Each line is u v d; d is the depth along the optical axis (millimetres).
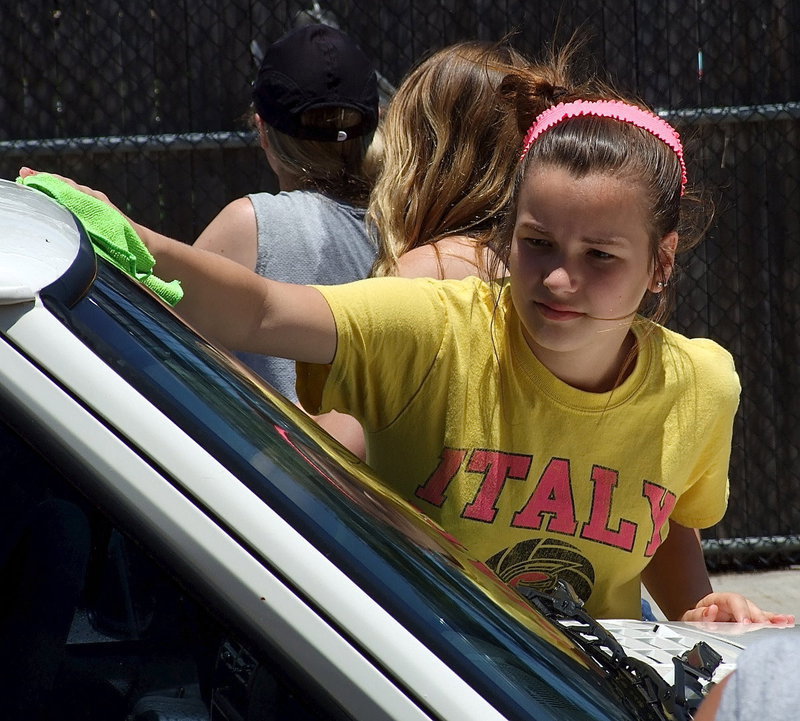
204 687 4438
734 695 4141
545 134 7352
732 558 23672
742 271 23062
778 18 22828
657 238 7316
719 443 8242
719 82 22906
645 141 7297
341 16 22484
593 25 22594
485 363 7531
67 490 4461
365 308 7336
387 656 4379
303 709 4340
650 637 7406
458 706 4363
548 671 5254
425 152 9711
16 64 22531
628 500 7828
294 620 4363
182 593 4445
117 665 4543
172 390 4840
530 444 7586
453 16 22562
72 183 6820
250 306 7176
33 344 4461
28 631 4598
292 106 12023
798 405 23266
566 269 7062
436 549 5949
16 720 4633
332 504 5156
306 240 11781
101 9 22453
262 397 6059
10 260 4719
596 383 7633
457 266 9133
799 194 23031
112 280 5609
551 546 7816
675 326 23125
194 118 22781
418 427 7621
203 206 22969
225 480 4480
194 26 22562
